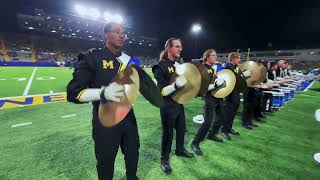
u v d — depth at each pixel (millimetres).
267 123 4980
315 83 14938
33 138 3492
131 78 1574
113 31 1698
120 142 1792
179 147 3027
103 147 1721
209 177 2600
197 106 6289
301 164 3012
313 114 5957
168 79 2506
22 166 2658
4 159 2807
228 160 3041
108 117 1479
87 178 2465
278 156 3230
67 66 26422
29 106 5613
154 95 1766
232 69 3664
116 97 1378
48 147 3178
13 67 22156
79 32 41375
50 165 2699
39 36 37781
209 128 3488
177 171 2703
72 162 2785
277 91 6680
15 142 3316
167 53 2617
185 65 2584
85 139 3500
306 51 33406
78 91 1533
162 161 2744
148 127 4258
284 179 2631
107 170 1788
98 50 1727
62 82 10258
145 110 5637
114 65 1721
